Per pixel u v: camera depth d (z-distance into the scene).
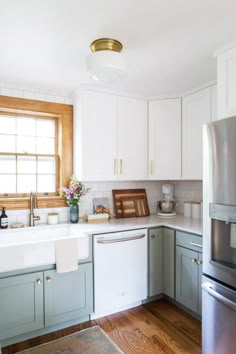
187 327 2.17
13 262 1.85
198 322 2.24
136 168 2.79
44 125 2.73
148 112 2.86
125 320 2.28
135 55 1.87
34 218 2.48
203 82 2.42
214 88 2.35
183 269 2.34
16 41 1.67
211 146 1.62
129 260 2.42
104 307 2.29
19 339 1.98
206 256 1.69
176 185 3.29
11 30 1.53
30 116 2.64
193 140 2.59
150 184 3.29
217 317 1.59
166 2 1.30
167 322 2.25
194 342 1.97
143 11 1.37
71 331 2.12
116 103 2.67
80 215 2.79
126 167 2.73
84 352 1.85
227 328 1.52
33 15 1.39
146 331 2.11
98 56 1.59
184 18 1.43
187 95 2.67
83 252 2.13
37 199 2.57
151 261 2.54
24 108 2.52
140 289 2.48
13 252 1.85
